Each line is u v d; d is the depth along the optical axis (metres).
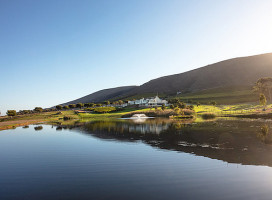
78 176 19.67
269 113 76.38
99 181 18.19
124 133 49.59
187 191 15.73
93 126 71.75
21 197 15.42
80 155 28.22
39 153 30.91
